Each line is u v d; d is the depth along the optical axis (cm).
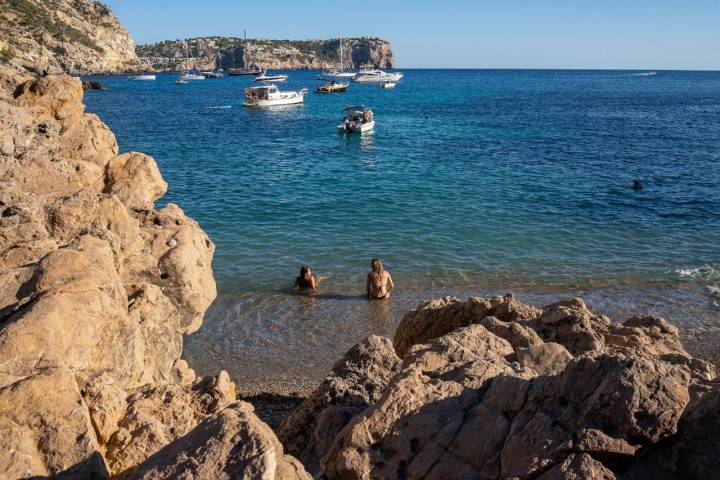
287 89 15400
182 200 3006
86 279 685
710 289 1838
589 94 13700
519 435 515
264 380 1283
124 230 939
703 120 7500
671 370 514
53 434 489
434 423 554
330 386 739
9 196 893
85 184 1079
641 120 7512
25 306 650
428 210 2800
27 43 12619
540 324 947
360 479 531
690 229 2505
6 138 998
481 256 2142
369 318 1616
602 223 2589
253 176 3697
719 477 468
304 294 1777
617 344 952
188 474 395
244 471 394
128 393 694
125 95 12088
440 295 1784
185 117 7731
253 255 2133
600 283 1884
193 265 998
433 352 729
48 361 572
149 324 830
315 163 4241
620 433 492
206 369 1330
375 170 3934
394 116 8075
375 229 2481
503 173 3784
